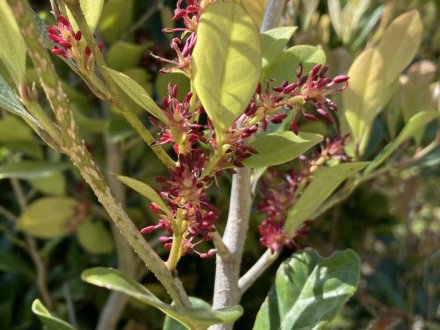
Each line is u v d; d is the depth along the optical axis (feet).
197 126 0.75
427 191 3.16
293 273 1.05
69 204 1.93
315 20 1.74
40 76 0.68
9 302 2.16
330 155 1.09
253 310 2.29
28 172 1.74
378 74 1.12
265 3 1.14
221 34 0.66
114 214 0.75
